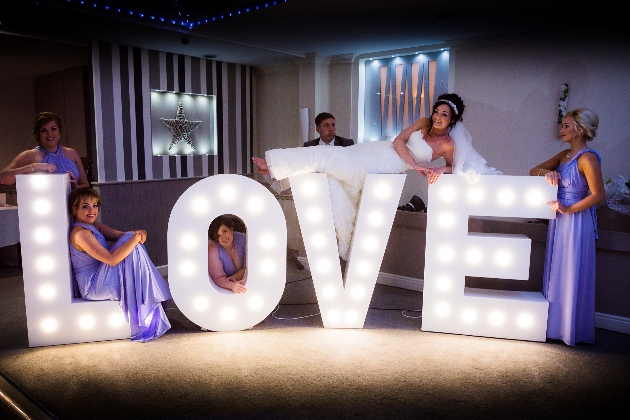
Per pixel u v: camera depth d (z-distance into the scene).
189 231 3.12
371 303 3.90
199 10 4.43
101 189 5.12
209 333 3.24
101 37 4.87
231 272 3.53
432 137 3.37
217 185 3.12
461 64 5.32
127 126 5.38
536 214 3.08
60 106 7.14
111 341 3.10
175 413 2.23
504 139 5.16
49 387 2.47
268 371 2.66
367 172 3.34
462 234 3.17
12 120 7.45
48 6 3.74
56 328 3.02
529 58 4.89
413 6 3.91
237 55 5.93
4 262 5.19
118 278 3.06
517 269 3.12
